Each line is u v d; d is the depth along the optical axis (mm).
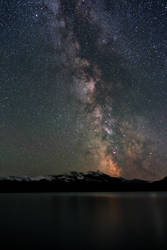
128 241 11117
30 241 11266
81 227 15297
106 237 12070
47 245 10414
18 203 45156
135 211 25719
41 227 15430
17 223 17359
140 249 9531
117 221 17938
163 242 10867
